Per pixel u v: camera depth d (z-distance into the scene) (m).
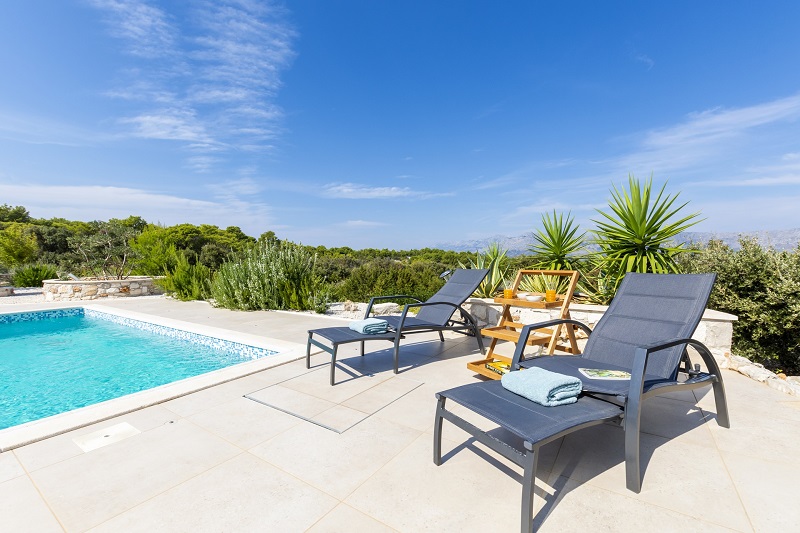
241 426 2.64
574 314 5.10
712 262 5.80
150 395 3.15
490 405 1.96
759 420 2.73
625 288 3.26
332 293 10.19
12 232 20.61
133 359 5.48
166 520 1.70
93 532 1.62
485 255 7.64
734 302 5.44
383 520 1.69
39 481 1.99
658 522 1.66
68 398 4.04
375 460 2.19
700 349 2.49
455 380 3.63
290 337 5.68
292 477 2.02
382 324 3.98
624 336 2.90
